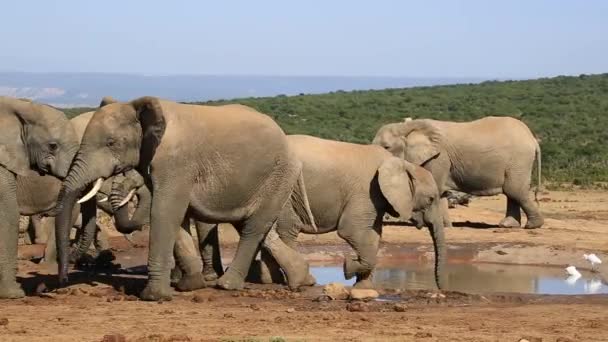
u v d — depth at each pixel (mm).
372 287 17859
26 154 15180
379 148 18328
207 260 17750
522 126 27656
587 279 20766
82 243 19016
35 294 15727
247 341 11680
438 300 16172
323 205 17688
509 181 27094
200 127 15578
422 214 18281
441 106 86625
